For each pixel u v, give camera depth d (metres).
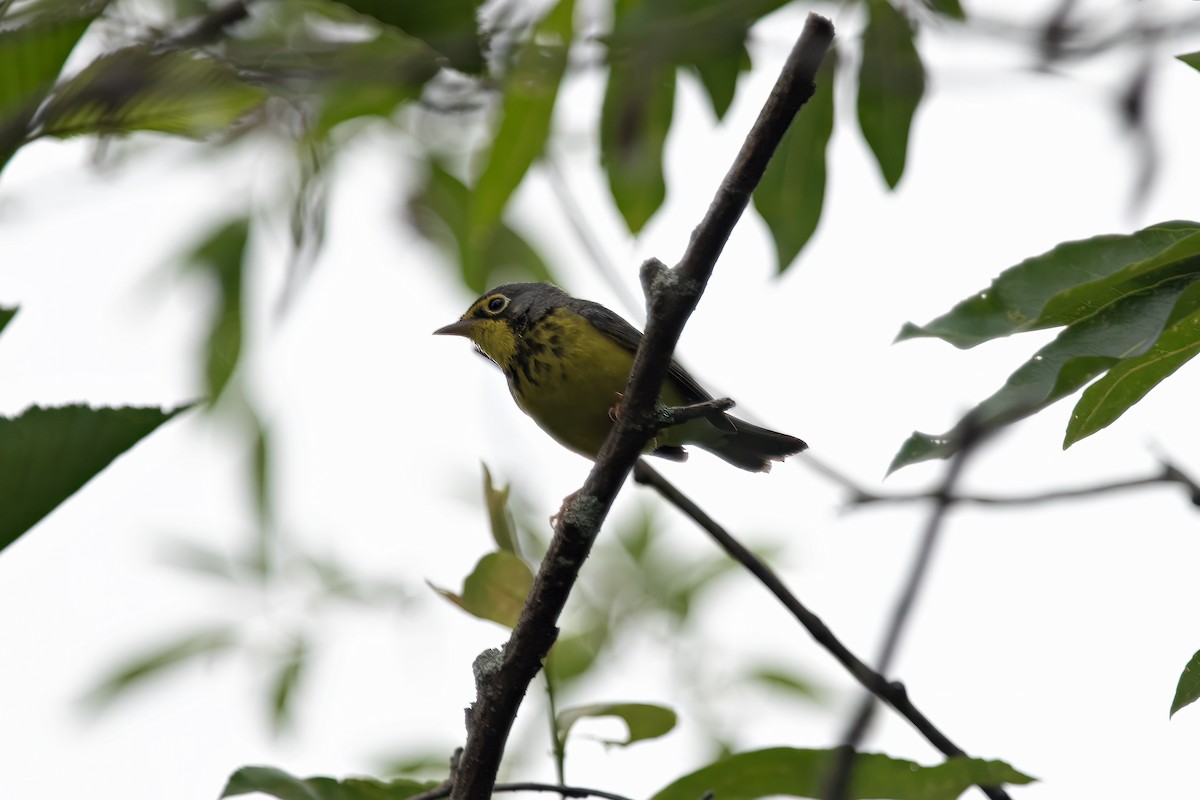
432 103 10.78
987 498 7.19
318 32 10.05
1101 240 7.90
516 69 10.76
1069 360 7.12
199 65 5.85
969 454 4.27
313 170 12.41
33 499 4.56
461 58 6.89
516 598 8.86
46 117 5.46
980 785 8.10
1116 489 7.62
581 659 17.00
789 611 9.70
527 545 16.62
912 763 8.00
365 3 6.69
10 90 5.36
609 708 9.10
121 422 4.56
